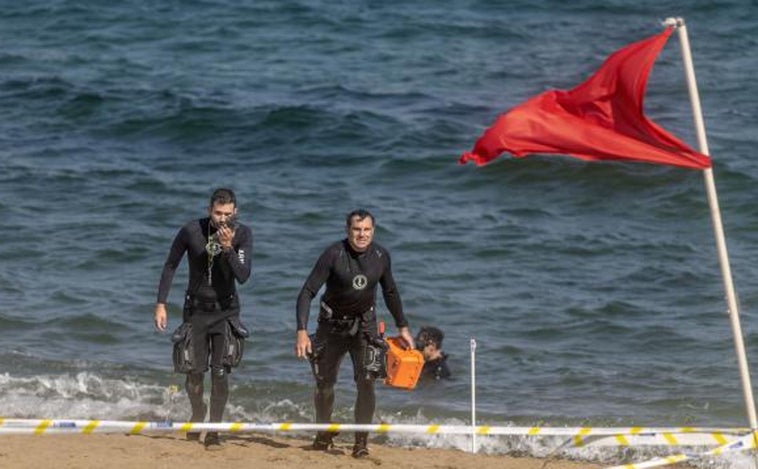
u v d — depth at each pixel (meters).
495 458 37.84
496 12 120.81
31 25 117.12
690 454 37.59
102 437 37.81
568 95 31.45
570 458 40.34
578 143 31.05
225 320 36.50
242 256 35.84
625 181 76.19
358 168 80.88
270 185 77.25
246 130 87.19
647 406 47.09
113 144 85.81
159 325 36.31
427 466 35.75
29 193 74.56
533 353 52.97
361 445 36.19
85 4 122.62
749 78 98.50
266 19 117.75
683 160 31.00
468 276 62.56
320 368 36.03
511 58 106.19
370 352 35.38
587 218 72.06
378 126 87.25
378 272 35.09
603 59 105.69
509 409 46.69
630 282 61.66
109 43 111.31
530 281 61.91
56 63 104.81
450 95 95.31
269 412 45.56
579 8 122.31
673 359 52.16
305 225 69.62
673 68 101.75
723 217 71.56
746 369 31.81
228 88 96.88
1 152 83.19
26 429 33.97
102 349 52.47
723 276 31.56
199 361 36.31
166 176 78.69
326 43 110.31
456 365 51.38
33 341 52.91
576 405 47.22
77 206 72.56
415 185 77.75
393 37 112.06
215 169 80.88
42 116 91.12
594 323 56.31
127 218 70.62
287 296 59.12
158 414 44.22
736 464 38.84
